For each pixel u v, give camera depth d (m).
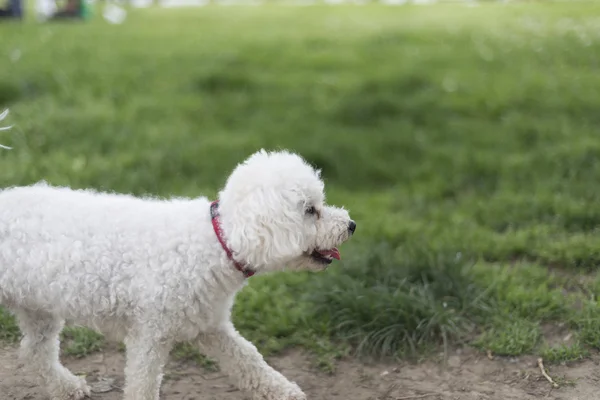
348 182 6.96
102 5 16.41
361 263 4.83
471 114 8.41
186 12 15.82
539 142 7.40
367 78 9.41
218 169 6.85
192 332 3.32
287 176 3.19
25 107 7.97
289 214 3.14
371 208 6.22
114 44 11.34
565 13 13.98
